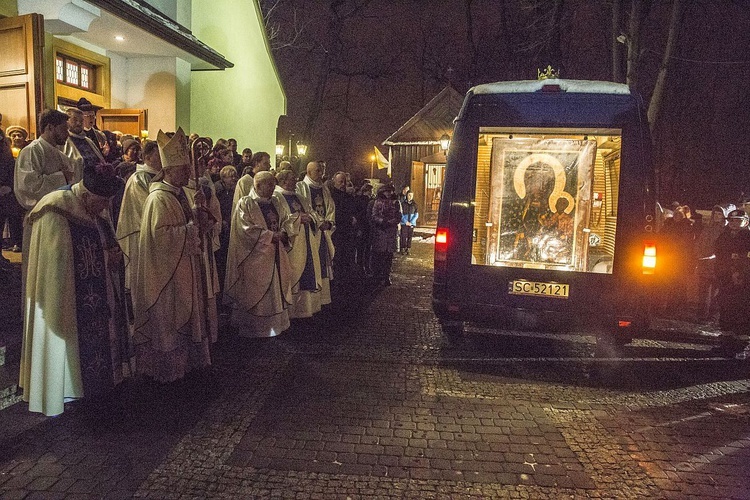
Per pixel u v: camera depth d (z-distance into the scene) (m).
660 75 15.19
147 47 10.12
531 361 5.94
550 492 3.42
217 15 13.28
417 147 24.45
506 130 5.78
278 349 6.05
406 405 4.67
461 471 3.63
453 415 4.50
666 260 8.67
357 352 6.05
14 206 6.27
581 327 5.65
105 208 4.36
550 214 5.97
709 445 4.09
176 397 4.68
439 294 5.93
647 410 4.71
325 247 7.88
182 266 4.77
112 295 4.45
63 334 4.05
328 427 4.21
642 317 5.53
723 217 7.94
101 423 4.15
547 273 5.68
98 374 4.28
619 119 5.44
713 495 3.43
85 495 3.24
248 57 15.28
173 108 10.95
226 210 7.25
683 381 5.45
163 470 3.53
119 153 7.14
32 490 3.27
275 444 3.92
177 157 4.77
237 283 6.19
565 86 5.54
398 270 12.62
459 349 6.30
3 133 6.20
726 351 6.35
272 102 17.28
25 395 4.13
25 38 7.06
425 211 23.94
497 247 6.07
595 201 5.96
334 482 3.46
